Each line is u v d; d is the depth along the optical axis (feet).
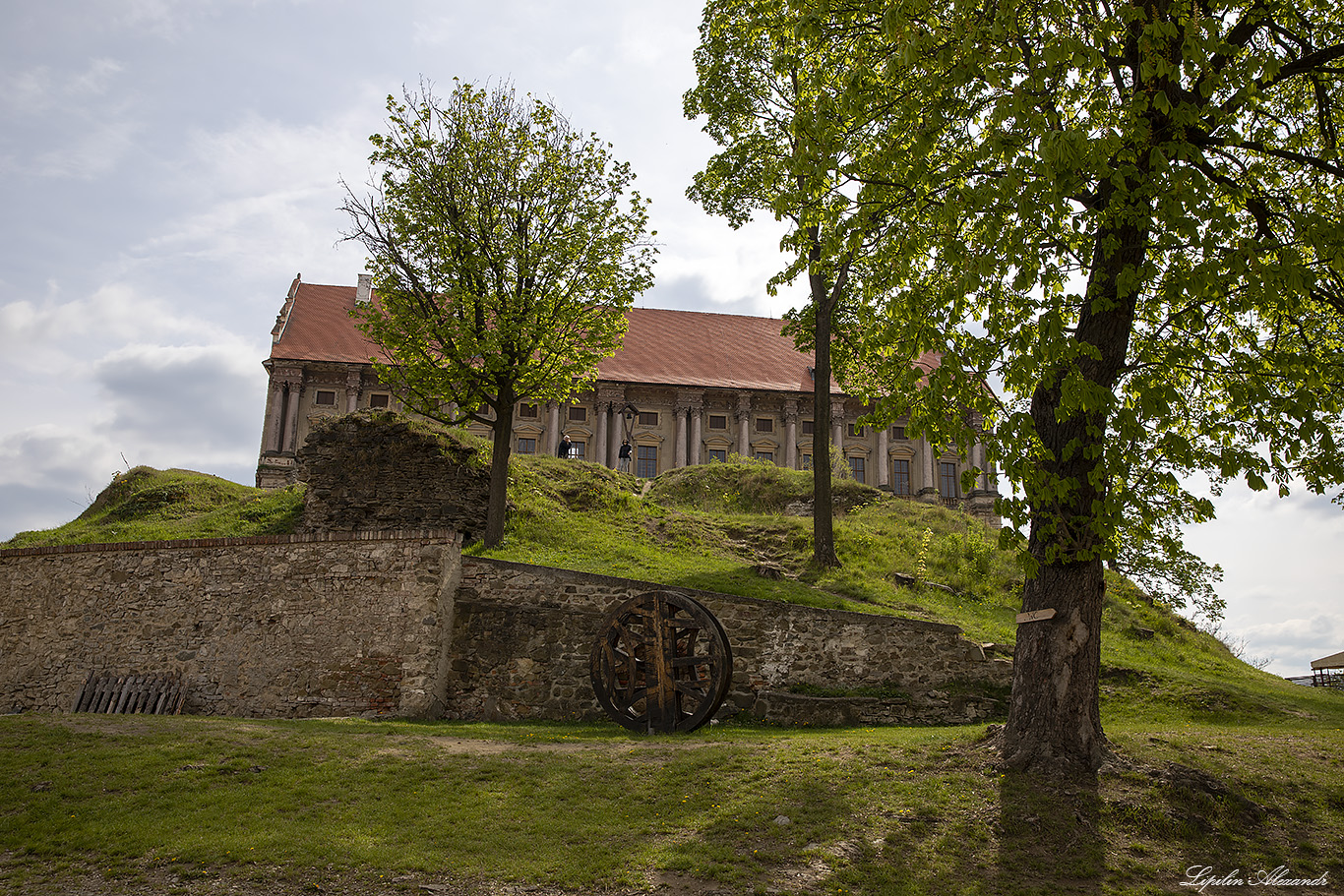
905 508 109.81
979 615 72.23
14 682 61.98
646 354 197.36
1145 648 72.54
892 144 35.60
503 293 76.07
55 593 63.46
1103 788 32.22
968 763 34.96
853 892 26.05
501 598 57.98
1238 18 37.06
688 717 46.75
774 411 196.34
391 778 35.37
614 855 28.27
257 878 26.13
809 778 34.60
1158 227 30.22
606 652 50.08
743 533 92.27
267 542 59.67
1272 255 30.89
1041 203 29.19
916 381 34.76
